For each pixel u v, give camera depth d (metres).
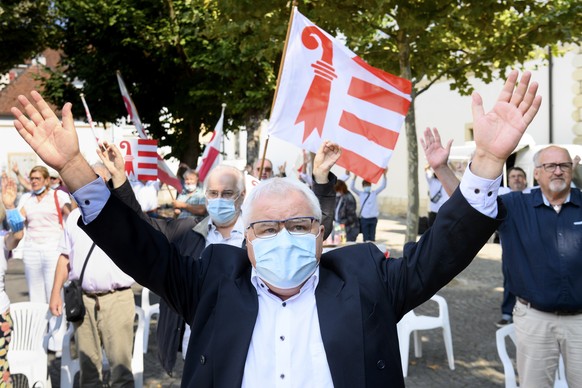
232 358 1.85
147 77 20.17
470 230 1.77
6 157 31.38
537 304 3.69
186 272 2.01
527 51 9.87
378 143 4.43
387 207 22.19
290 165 27.27
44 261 6.89
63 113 1.82
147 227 1.94
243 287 1.96
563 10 8.77
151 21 18.47
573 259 3.61
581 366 3.65
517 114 1.74
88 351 4.50
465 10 8.23
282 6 8.36
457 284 9.64
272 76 15.41
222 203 3.82
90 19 18.50
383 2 7.56
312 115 4.42
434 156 3.01
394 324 1.91
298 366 1.85
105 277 4.40
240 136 36.84
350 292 1.89
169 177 9.78
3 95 32.12
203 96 18.69
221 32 9.02
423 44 9.56
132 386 4.49
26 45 16.31
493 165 1.75
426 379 5.46
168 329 3.85
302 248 1.90
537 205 3.75
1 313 3.77
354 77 4.46
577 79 14.52
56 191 7.04
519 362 3.89
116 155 2.77
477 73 10.83
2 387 3.72
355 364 1.80
